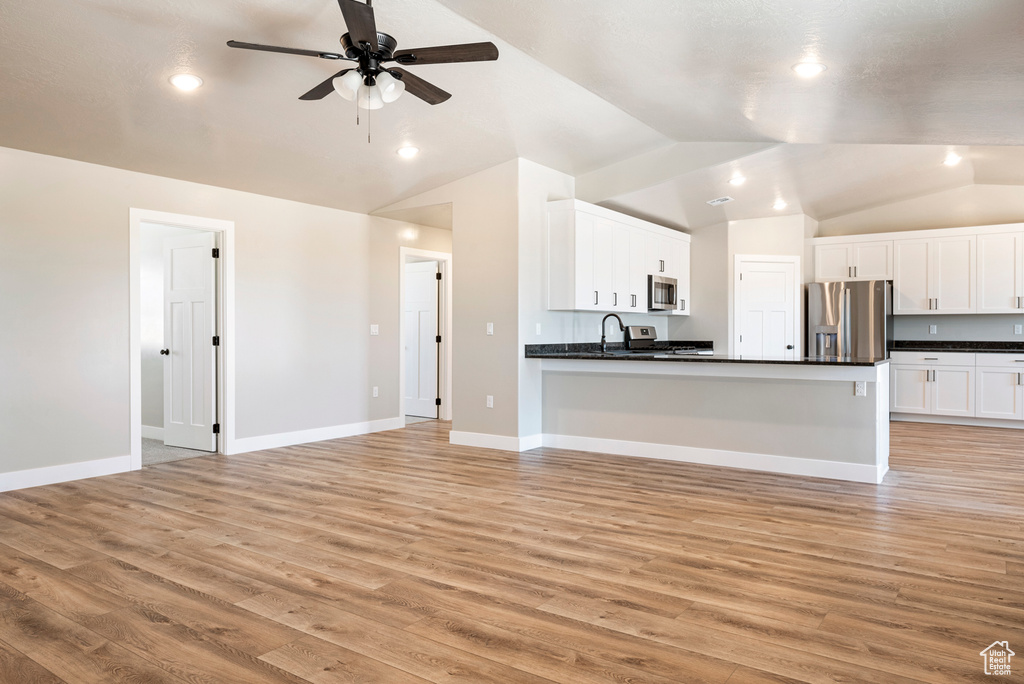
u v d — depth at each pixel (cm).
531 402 579
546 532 340
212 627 233
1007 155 575
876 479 446
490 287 577
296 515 372
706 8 258
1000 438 622
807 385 470
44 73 352
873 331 725
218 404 560
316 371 620
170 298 593
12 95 369
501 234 569
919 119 382
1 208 424
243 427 562
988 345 734
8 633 229
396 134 484
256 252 570
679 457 523
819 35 267
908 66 288
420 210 642
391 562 297
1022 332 717
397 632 229
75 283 459
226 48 346
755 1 244
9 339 429
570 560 299
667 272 721
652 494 417
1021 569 286
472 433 592
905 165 605
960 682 194
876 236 757
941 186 711
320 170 535
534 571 285
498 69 403
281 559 301
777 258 749
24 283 435
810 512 375
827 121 414
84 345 464
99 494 420
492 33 324
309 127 457
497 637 225
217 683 196
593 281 593
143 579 278
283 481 456
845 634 225
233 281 553
